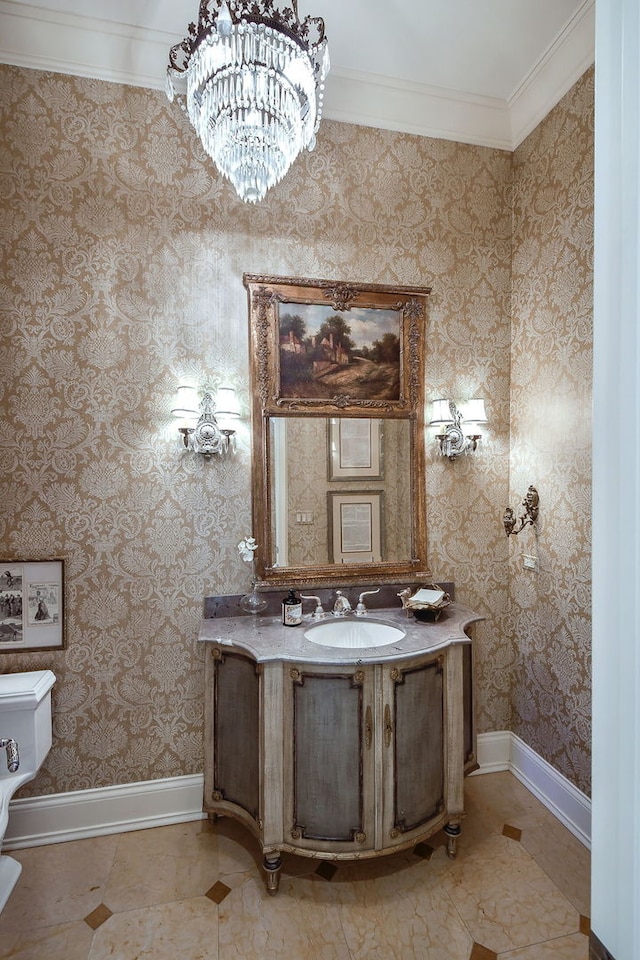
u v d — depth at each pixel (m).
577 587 2.12
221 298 2.23
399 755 1.82
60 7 1.95
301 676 1.79
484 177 2.53
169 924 1.67
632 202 0.53
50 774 2.06
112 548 2.13
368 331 2.37
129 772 2.14
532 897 1.77
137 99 2.13
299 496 2.29
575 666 2.12
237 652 1.94
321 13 1.96
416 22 2.01
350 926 1.66
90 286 2.10
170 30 2.05
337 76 2.26
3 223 2.02
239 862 1.94
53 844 2.03
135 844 2.04
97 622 2.12
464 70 2.27
